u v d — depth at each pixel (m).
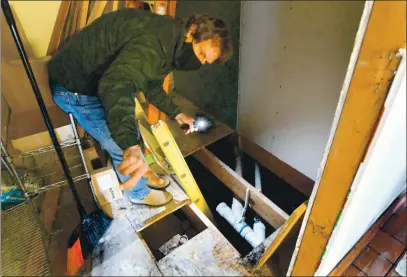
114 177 1.29
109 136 1.13
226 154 1.79
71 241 1.25
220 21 1.11
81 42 1.03
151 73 0.99
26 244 1.17
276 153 1.79
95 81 1.05
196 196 1.44
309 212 0.86
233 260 1.23
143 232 1.38
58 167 1.20
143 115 1.25
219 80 1.71
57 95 1.10
